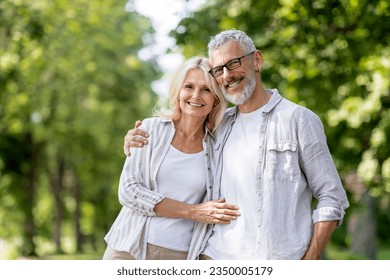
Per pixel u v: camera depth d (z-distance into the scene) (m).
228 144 5.16
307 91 12.38
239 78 5.02
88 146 28.28
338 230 17.16
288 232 4.78
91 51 22.33
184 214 5.09
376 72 12.39
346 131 13.73
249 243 4.85
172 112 5.37
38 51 19.39
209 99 5.20
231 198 5.00
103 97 24.97
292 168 4.86
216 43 5.09
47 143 27.97
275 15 11.90
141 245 5.19
